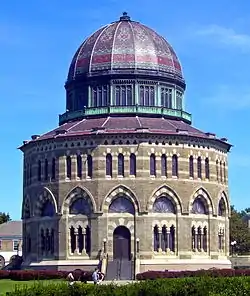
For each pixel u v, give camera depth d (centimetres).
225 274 9619
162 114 11462
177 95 11994
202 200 10938
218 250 11094
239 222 17488
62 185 10731
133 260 10088
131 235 10394
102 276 9494
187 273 9575
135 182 10469
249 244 17088
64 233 10619
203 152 11000
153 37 12025
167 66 11831
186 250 10569
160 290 4594
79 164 10706
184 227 10600
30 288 4297
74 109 11856
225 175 11619
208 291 4578
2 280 9681
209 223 10944
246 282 4684
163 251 10481
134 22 12206
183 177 10694
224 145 11575
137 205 10431
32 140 11269
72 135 10712
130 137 10562
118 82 11550
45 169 11025
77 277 9550
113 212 10488
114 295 4469
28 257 11294
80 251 10538
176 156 10706
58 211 10706
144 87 11600
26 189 11538
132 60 11606
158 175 10556
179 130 10762
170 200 10606
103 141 10588
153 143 10600
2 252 18188
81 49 12094
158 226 10481
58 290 4328
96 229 10438
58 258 10600
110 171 10556
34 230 11100
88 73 11694
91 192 10531
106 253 10338
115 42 11769
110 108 11394
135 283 4750
